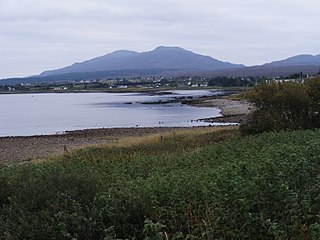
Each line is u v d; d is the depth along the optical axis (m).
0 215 8.19
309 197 6.95
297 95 31.67
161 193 8.30
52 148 45.91
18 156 41.16
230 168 10.14
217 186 8.10
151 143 34.03
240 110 91.56
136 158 19.62
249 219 6.29
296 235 5.99
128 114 94.75
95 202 8.20
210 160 15.37
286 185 7.04
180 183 8.81
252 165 10.38
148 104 128.12
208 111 94.88
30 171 11.88
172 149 28.27
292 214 6.31
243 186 7.23
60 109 120.94
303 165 8.73
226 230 6.30
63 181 9.62
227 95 155.12
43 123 80.50
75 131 62.75
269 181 7.78
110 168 15.11
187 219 7.01
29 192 8.90
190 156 17.30
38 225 7.33
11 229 7.45
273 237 6.23
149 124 71.06
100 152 27.80
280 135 20.33
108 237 6.04
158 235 5.53
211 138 34.47
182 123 70.56
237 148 17.86
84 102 157.75
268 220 6.01
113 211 7.67
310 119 32.09
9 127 74.56
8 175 11.23
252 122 32.00
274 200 6.84
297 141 16.62
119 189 9.34
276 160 10.15
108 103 143.12
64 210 7.80
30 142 51.69
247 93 34.00
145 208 7.76
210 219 6.58
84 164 15.84
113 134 56.62
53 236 7.11
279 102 32.03
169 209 7.43
